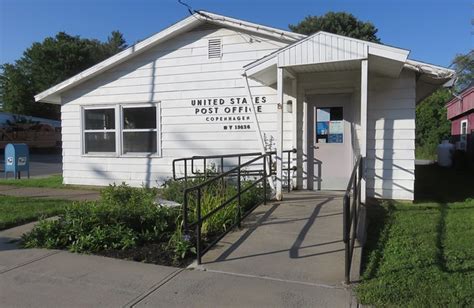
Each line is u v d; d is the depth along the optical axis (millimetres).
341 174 9516
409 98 8828
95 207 6504
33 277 4762
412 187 8852
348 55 7695
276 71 8797
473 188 11281
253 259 5238
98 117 12031
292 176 9758
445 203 8781
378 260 5191
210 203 6688
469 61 20453
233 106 10508
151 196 7488
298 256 5312
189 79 10914
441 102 27938
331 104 9516
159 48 11180
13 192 11062
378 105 9023
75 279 4684
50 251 5723
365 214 6969
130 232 5945
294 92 9594
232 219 6621
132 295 4242
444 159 19703
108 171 11891
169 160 11195
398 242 5871
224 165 10617
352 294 4195
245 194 7914
